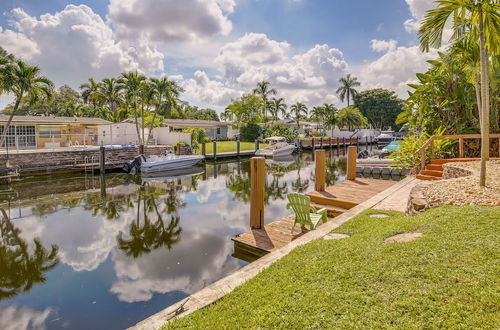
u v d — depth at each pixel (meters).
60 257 6.63
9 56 20.02
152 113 41.16
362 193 9.21
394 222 4.79
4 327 4.15
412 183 9.88
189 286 5.23
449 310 2.18
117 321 4.28
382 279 2.79
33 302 4.80
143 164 19.69
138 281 5.44
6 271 5.94
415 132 15.61
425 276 2.68
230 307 2.91
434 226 3.94
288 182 16.00
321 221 7.20
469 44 8.62
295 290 2.93
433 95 13.58
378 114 73.50
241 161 27.19
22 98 19.62
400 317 2.22
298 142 35.75
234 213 10.05
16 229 8.64
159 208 10.86
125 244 7.36
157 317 3.00
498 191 5.14
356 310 2.40
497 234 3.26
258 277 3.53
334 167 22.31
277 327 2.39
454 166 8.64
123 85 26.86
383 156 24.11
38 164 18.27
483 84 5.41
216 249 6.86
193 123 44.91
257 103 52.91
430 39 6.01
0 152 17.48
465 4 5.25
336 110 56.09
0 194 13.55
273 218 8.98
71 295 5.00
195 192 13.77
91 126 29.42
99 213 10.30
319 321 2.36
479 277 2.49
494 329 1.92
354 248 3.76
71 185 15.79
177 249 6.92
